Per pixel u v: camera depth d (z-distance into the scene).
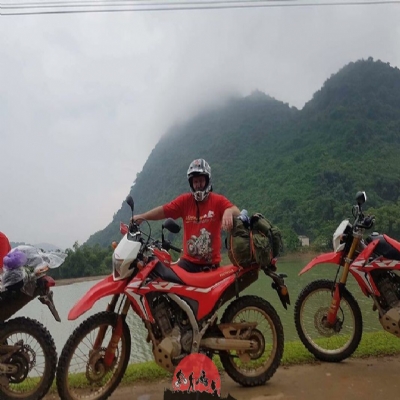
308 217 109.19
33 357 3.29
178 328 3.36
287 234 87.38
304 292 4.45
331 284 4.41
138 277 3.26
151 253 3.42
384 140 160.25
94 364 3.22
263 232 3.65
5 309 3.28
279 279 3.69
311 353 4.39
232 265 3.67
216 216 3.82
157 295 3.35
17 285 3.25
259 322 3.82
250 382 3.64
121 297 3.40
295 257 81.19
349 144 153.88
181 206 3.93
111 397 3.48
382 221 80.88
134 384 3.73
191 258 3.81
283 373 3.99
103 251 80.88
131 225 3.52
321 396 3.43
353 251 4.24
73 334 3.17
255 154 193.88
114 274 3.34
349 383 3.70
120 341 3.49
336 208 105.31
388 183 123.44
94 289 3.21
